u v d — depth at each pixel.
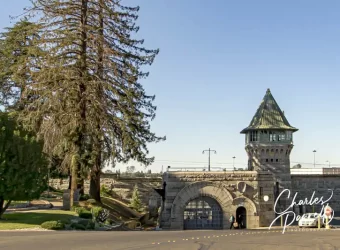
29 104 41.50
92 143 38.66
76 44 40.47
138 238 19.33
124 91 41.75
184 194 38.72
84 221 27.80
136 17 44.25
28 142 27.84
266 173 39.69
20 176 27.19
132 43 43.78
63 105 38.28
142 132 44.03
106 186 57.06
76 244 16.67
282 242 18.56
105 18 42.47
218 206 39.00
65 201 35.12
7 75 48.22
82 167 37.25
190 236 20.80
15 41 49.28
